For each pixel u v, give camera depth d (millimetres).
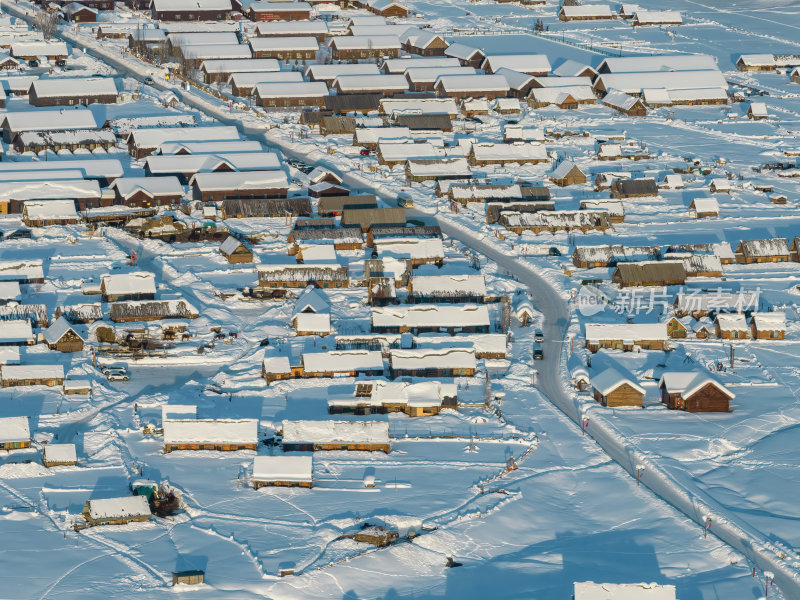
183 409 152125
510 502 137125
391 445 150625
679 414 158000
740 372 168875
